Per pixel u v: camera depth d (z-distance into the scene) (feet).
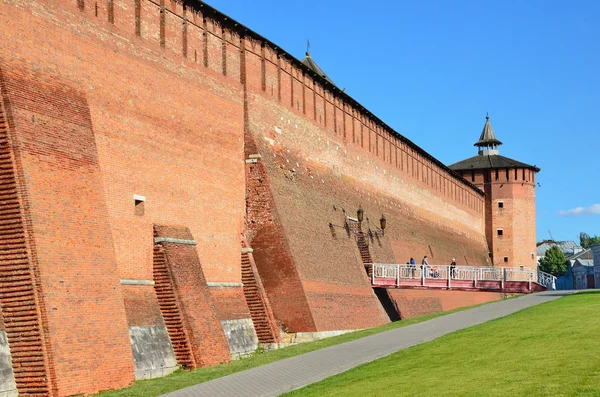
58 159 92.43
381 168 220.64
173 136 121.90
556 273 583.99
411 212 244.83
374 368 88.99
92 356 89.40
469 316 149.28
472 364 81.66
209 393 80.43
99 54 106.52
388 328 138.51
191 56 130.31
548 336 95.76
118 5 112.27
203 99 131.75
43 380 83.25
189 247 119.34
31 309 84.48
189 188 124.77
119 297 96.68
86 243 93.30
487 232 348.59
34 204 86.94
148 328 107.45
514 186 348.38
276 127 155.74
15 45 91.09
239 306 134.21
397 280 190.29
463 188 318.24
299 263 142.82
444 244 274.98
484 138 374.84
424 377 77.20
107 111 107.14
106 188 105.40
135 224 110.63
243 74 146.30
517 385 65.57
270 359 105.40
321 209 166.91
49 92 94.53
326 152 180.24
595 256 495.82
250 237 143.02
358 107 204.03
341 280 161.89
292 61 165.78
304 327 138.62
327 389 77.00
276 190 146.00
